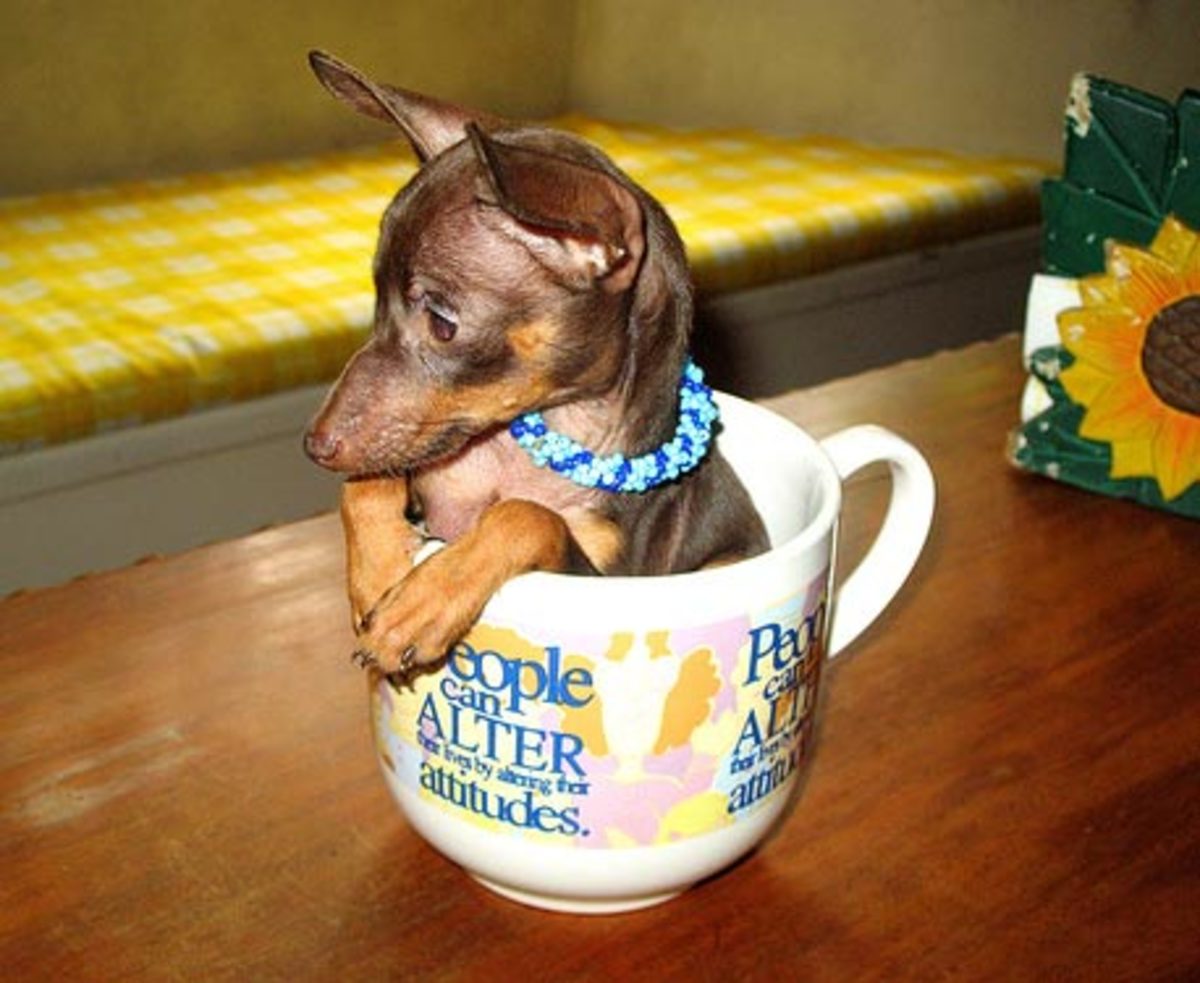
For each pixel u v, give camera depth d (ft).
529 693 3.35
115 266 10.22
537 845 3.51
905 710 4.58
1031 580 5.33
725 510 4.23
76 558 9.09
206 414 9.22
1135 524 5.76
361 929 3.68
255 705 4.44
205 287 9.96
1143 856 4.03
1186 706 4.67
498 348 4.03
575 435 4.19
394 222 4.03
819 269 11.71
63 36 11.43
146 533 9.28
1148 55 12.78
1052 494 5.94
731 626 3.35
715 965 3.63
